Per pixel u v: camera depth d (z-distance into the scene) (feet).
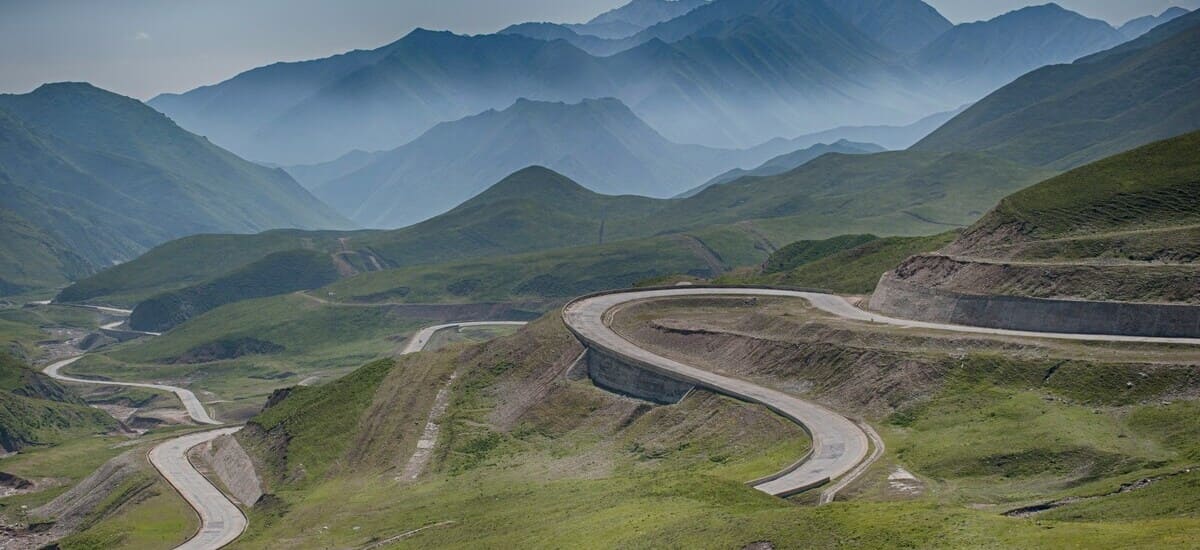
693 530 381.40
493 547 445.78
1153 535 302.86
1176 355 492.54
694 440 585.22
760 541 357.20
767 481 470.80
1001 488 424.87
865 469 466.70
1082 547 302.45
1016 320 593.42
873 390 557.74
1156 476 393.50
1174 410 451.53
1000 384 520.83
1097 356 507.71
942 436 487.61
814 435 518.78
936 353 561.43
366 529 561.43
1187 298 540.11
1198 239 582.76
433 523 533.14
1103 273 583.58
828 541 345.10
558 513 474.49
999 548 312.29
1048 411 480.64
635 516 424.87
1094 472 419.13
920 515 350.43
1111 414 467.52
